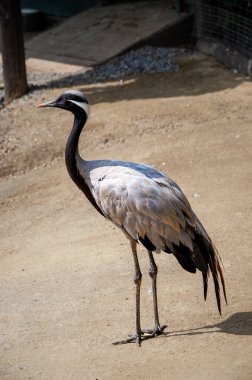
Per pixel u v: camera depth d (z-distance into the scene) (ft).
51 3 98.73
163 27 77.82
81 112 32.40
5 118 65.92
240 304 32.55
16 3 67.41
